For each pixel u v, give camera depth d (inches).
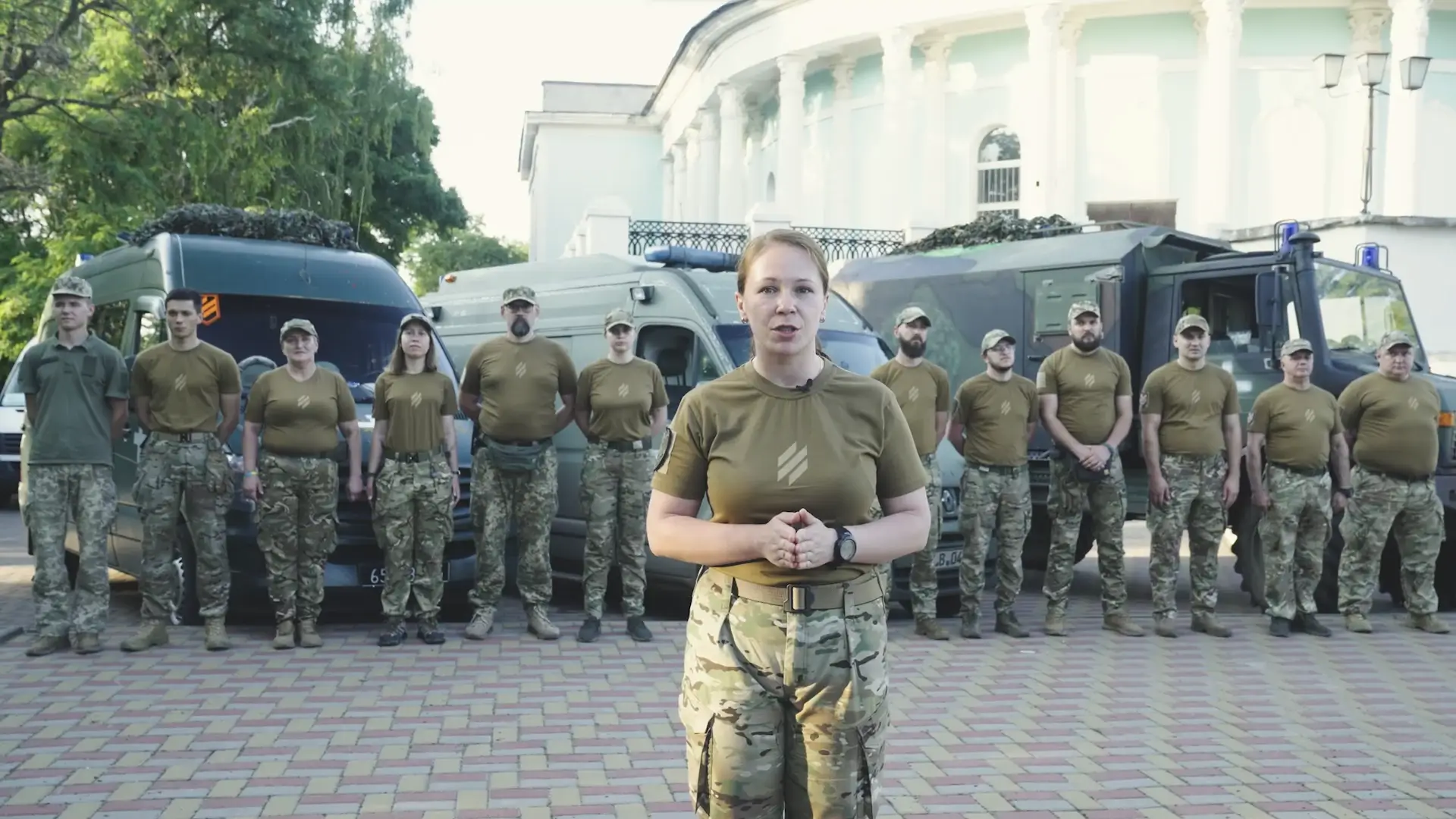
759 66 1240.8
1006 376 337.1
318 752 211.8
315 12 913.5
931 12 1061.8
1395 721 247.3
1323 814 188.7
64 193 857.5
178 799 185.8
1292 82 1008.9
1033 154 1019.9
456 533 340.8
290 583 301.9
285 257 360.5
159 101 848.3
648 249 960.3
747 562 107.7
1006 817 185.5
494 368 314.3
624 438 321.4
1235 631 349.7
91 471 292.8
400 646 306.7
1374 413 350.9
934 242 501.0
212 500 297.9
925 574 338.3
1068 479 340.2
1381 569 409.7
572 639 321.1
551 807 185.2
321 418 300.2
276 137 931.3
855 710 109.1
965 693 267.4
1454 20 1011.9
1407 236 650.8
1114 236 422.9
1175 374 340.5
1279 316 381.7
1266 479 346.3
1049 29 1013.8
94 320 381.4
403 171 1448.1
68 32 804.0
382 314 362.9
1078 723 242.1
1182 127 1026.7
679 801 188.5
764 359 110.2
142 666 278.7
